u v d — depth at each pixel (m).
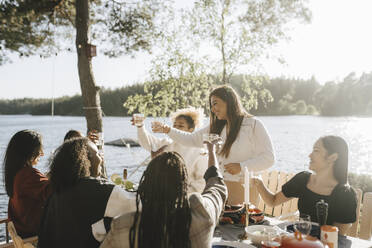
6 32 6.33
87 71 6.09
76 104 105.06
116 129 39.22
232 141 2.54
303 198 2.30
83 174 1.48
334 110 74.94
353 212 2.12
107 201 1.41
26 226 2.37
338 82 76.00
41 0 6.25
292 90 94.06
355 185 6.32
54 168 1.46
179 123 3.08
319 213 1.89
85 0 6.12
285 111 87.75
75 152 1.49
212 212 1.29
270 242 1.62
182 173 1.24
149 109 7.50
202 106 7.77
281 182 3.64
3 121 80.62
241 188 2.49
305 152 17.59
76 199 1.41
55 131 38.28
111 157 16.05
